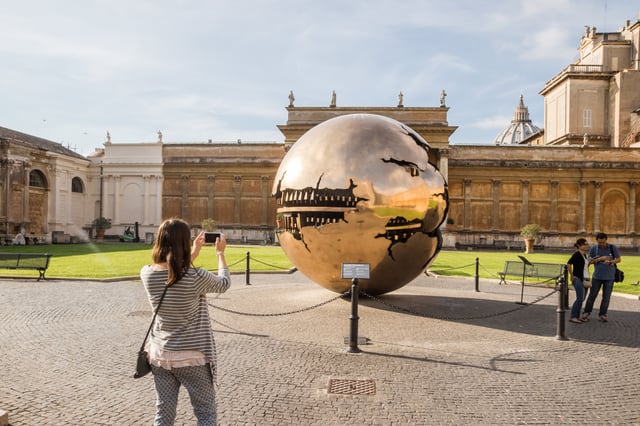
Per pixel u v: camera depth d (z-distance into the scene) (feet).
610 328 34.76
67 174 186.29
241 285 54.13
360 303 40.52
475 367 24.97
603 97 205.77
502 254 129.08
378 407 19.66
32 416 18.66
